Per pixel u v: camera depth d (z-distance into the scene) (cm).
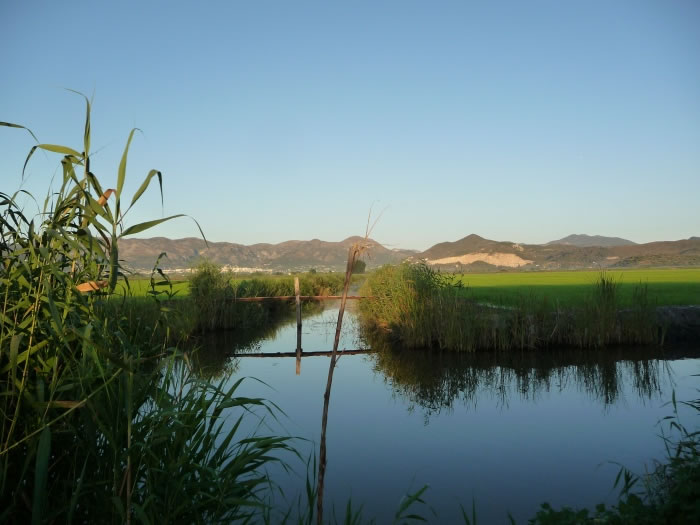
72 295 320
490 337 1284
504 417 714
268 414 720
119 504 284
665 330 1311
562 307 1387
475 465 527
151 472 345
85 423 296
